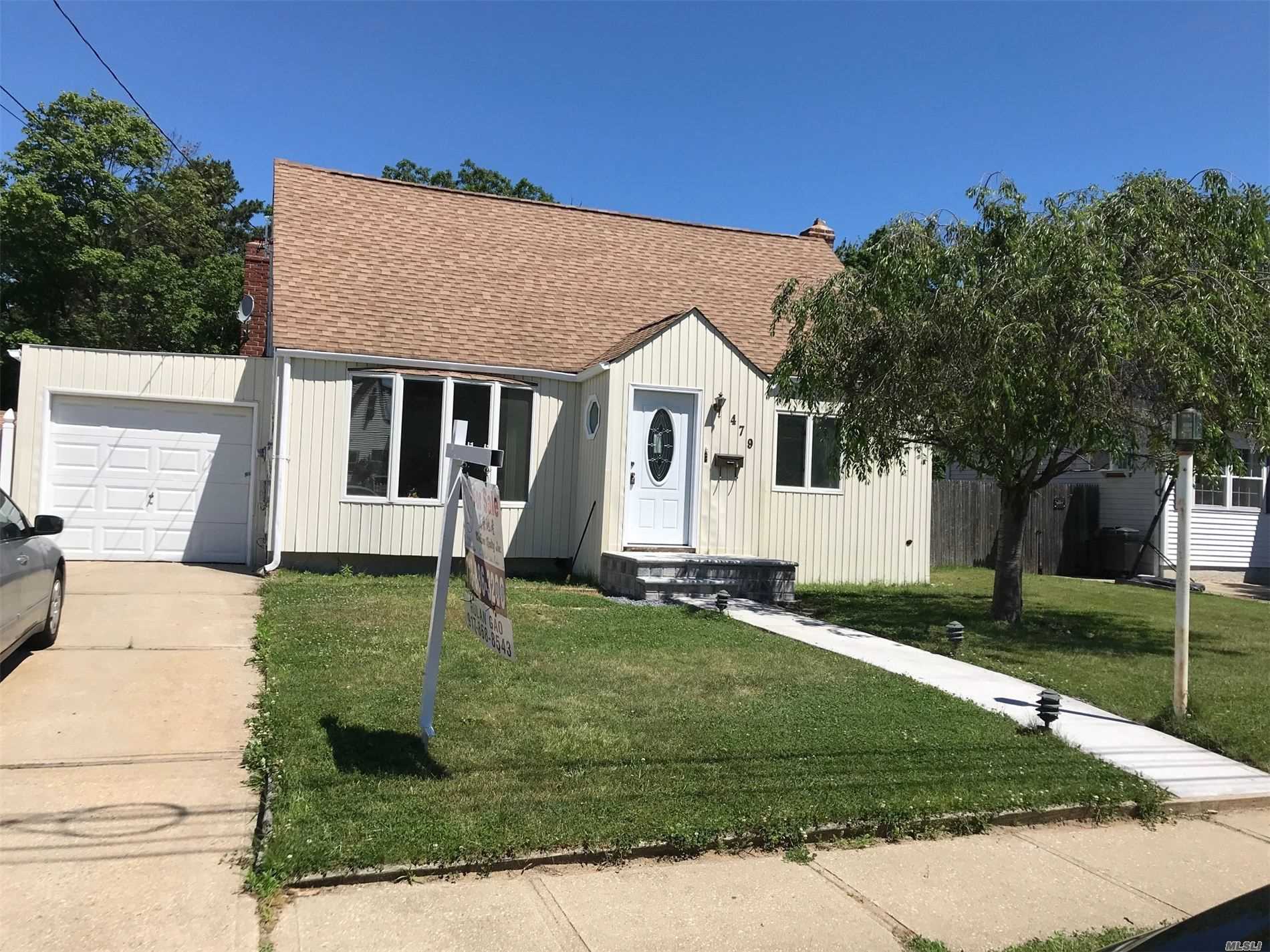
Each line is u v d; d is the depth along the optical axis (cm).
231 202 4525
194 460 1302
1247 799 587
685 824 471
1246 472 1015
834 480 1466
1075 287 895
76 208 2944
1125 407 952
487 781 511
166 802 474
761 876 446
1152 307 895
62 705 610
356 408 1260
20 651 728
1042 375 902
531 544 1349
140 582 1086
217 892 391
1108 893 452
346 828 439
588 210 1742
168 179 3500
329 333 1260
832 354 1050
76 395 1255
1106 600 1447
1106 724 723
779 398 1184
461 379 1295
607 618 1004
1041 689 819
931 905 427
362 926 374
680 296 1600
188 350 3064
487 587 532
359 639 816
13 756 521
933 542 1906
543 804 484
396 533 1266
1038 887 454
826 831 491
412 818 455
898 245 1018
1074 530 2014
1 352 2381
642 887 426
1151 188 979
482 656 784
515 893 412
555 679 729
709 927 394
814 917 408
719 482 1334
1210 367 881
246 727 591
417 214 1559
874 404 1017
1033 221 973
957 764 595
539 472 1355
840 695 738
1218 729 712
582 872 436
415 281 1416
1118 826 546
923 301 1009
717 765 561
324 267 1370
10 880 390
